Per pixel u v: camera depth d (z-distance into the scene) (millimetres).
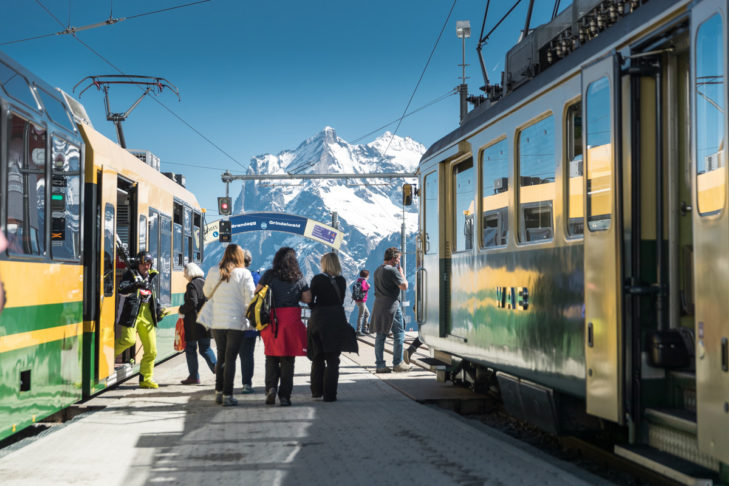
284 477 5281
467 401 9383
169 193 13586
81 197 8297
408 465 5609
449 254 9609
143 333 10430
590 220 5422
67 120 7992
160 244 12719
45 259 6945
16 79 6523
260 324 8594
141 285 10219
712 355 4070
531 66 7145
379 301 12422
